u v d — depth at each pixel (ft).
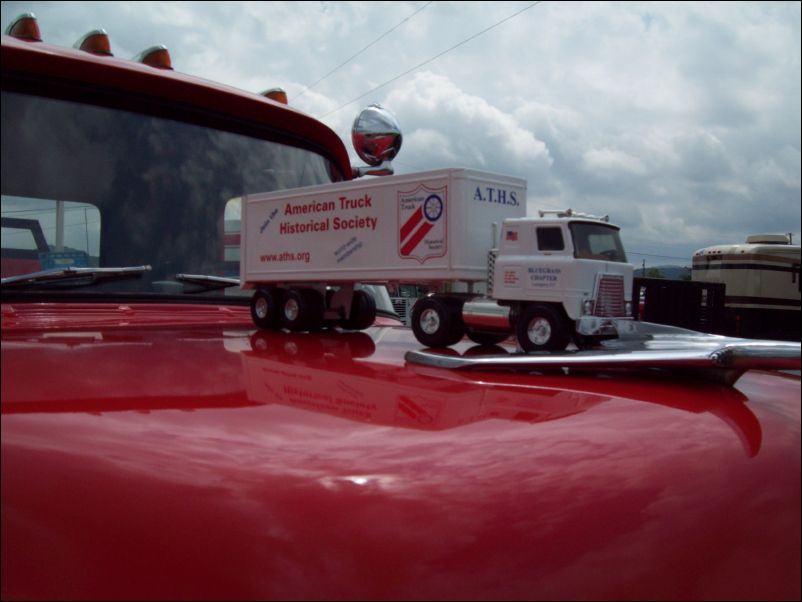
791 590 3.37
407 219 7.98
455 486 3.43
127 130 8.82
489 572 3.12
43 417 3.96
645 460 3.67
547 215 7.50
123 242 8.55
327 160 11.19
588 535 3.27
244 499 3.35
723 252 68.13
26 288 7.76
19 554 3.46
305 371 5.32
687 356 4.55
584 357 4.98
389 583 3.07
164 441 3.77
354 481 3.44
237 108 9.65
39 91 8.14
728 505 3.49
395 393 4.71
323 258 8.39
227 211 9.52
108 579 3.25
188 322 8.32
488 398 4.60
